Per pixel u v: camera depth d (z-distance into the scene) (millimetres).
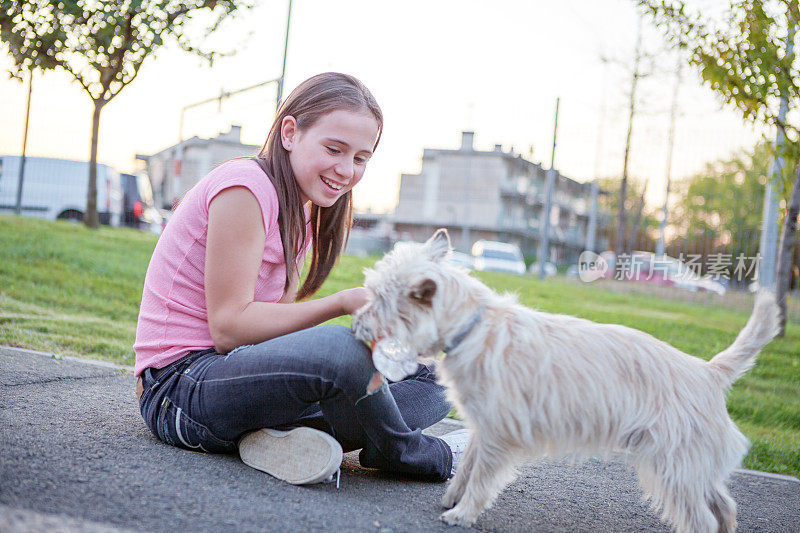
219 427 2600
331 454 2422
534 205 46531
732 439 2438
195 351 2688
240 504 2182
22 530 1641
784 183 6270
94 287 7320
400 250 2730
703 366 2533
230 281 2562
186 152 18750
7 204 14398
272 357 2441
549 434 2387
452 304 2469
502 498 2822
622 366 2395
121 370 4246
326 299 2688
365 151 2879
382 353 2449
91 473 2260
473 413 2445
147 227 15938
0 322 5277
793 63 5355
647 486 2455
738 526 2779
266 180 2676
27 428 2693
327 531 2061
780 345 7855
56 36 8625
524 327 2436
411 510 2453
